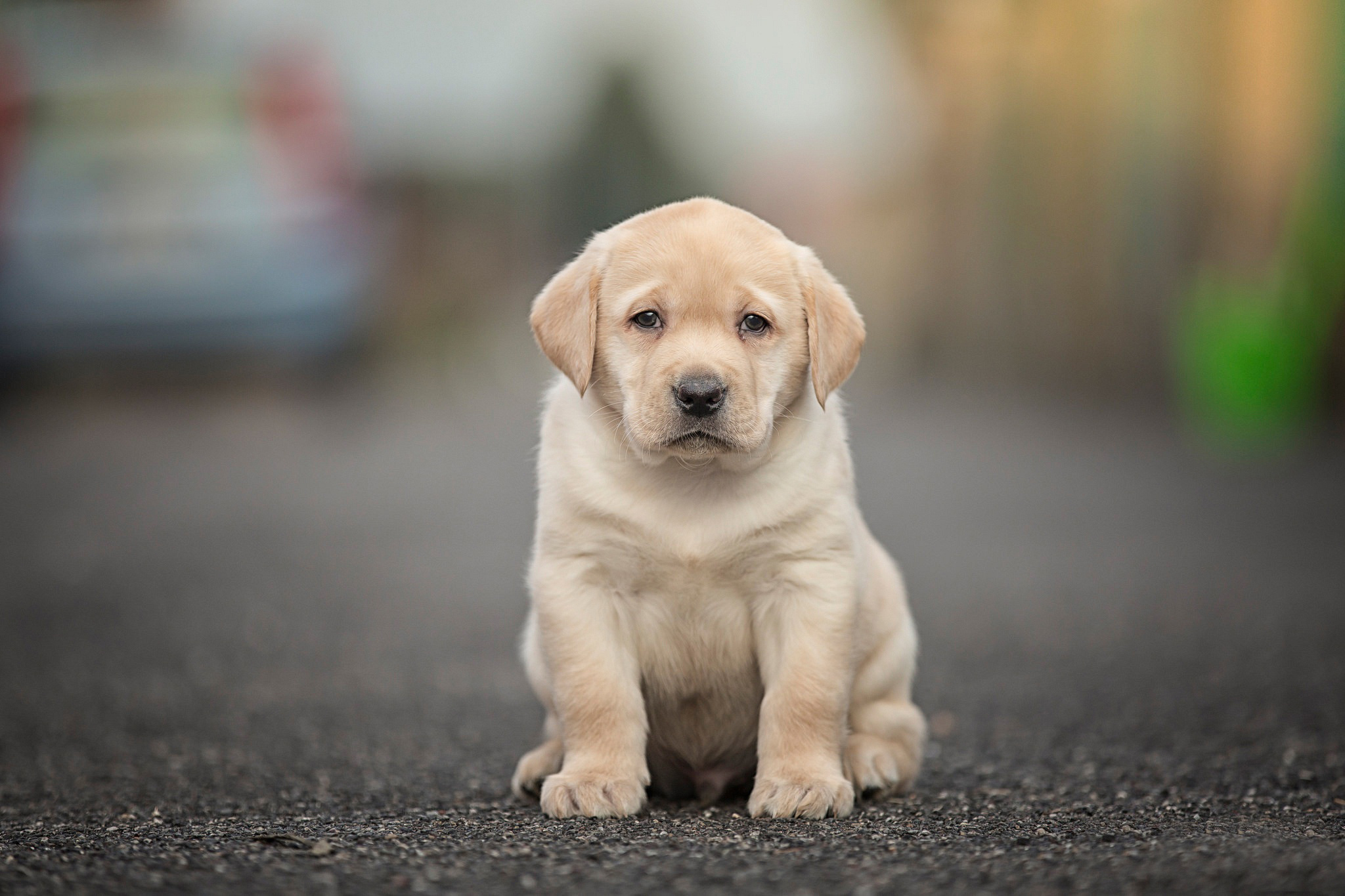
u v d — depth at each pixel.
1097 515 11.61
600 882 3.39
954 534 11.07
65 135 14.97
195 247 15.16
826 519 4.58
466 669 7.11
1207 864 3.38
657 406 4.53
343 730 5.82
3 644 7.58
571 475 4.65
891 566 5.20
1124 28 21.28
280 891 3.29
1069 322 23.53
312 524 11.58
